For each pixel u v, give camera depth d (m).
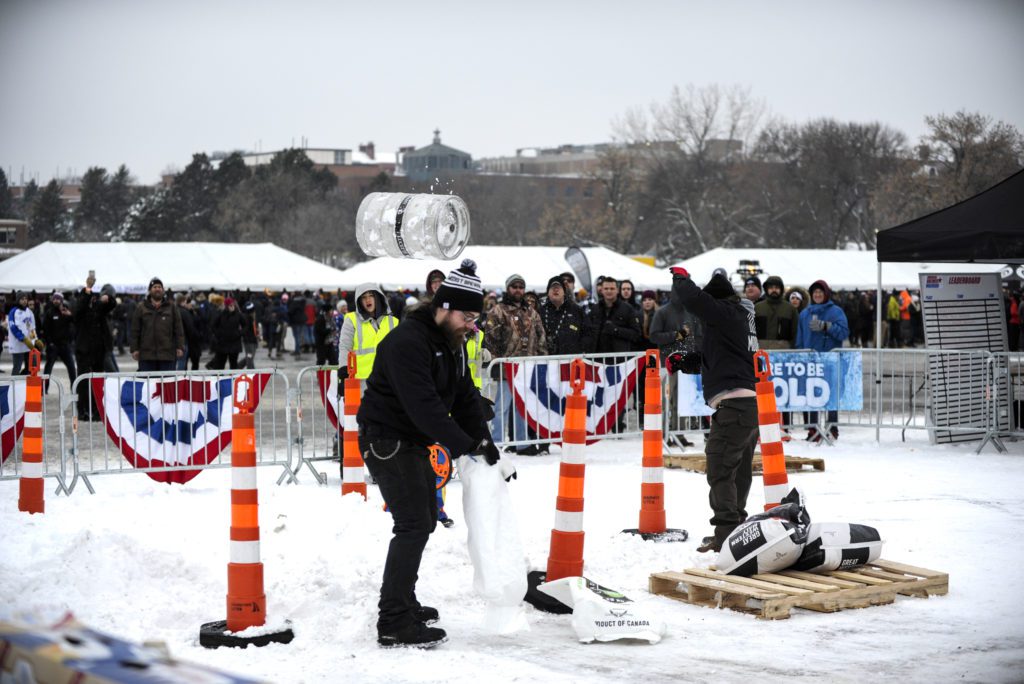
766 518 6.73
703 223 78.81
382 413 5.68
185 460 10.47
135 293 38.16
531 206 98.88
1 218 112.94
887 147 78.81
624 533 8.07
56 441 14.04
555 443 13.33
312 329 34.97
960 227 13.71
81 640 2.55
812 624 6.07
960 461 12.27
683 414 13.21
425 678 5.11
